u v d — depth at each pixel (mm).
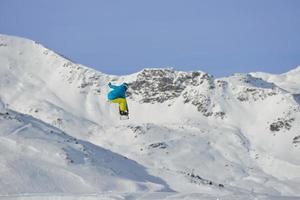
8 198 130000
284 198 108875
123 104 74000
